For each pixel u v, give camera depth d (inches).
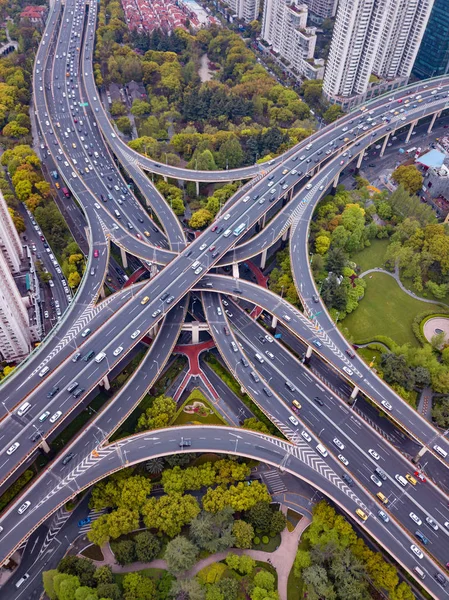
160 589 7293.3
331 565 7421.3
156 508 7869.1
